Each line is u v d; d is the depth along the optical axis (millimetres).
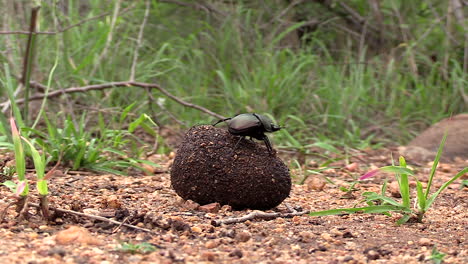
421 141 10352
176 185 5434
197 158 5293
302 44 13477
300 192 6750
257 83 11500
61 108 9578
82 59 10547
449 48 12930
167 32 12875
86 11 11688
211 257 3822
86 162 7438
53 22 10164
